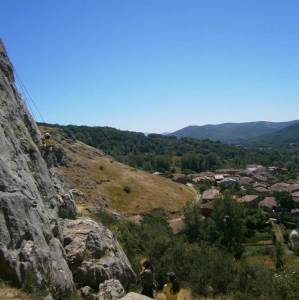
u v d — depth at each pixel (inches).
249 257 2477.9
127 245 994.7
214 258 1042.1
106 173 3969.0
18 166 523.5
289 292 810.2
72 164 3786.9
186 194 4311.0
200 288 876.0
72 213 712.4
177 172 6904.5
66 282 498.0
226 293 877.2
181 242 1280.8
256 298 829.8
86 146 4517.7
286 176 6825.8
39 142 746.8
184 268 942.4
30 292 414.6
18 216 448.1
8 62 724.0
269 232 3218.5
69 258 563.8
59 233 574.9
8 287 396.5
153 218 2539.4
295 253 2541.8
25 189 496.1
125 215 3344.0
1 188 450.3
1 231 414.6
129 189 3784.5
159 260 996.6
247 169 7465.6
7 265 403.9
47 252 476.1
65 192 746.2
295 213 3973.9
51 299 431.2
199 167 7460.6
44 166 648.4
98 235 642.2
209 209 3422.7
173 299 471.8
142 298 430.3
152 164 6712.6
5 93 651.5
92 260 589.9
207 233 2472.9
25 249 434.9
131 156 6993.1
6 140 528.4
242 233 2431.1
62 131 4557.1
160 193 3964.1
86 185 3540.8
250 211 3516.2
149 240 1150.3
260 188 5221.5
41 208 527.2
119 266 627.2
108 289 543.8
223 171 6884.8
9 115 624.4
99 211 1428.4
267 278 905.5
